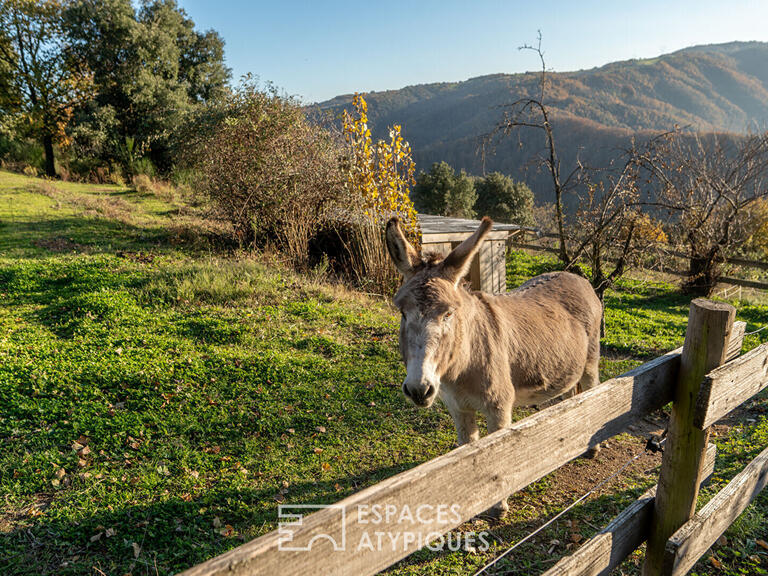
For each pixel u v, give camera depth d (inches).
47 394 211.0
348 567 50.2
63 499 155.3
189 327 297.1
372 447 190.7
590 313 177.5
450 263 116.0
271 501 159.0
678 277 525.7
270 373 242.1
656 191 439.2
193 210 664.4
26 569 127.9
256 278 375.9
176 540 139.5
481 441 63.4
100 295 332.5
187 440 190.1
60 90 980.6
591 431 79.4
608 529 84.8
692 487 92.3
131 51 1023.6
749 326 367.6
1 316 311.9
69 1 997.2
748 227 575.8
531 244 671.8
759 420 213.3
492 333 137.3
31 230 522.0
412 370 102.5
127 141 979.9
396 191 397.4
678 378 92.6
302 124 541.6
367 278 405.7
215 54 1220.5
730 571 125.3
